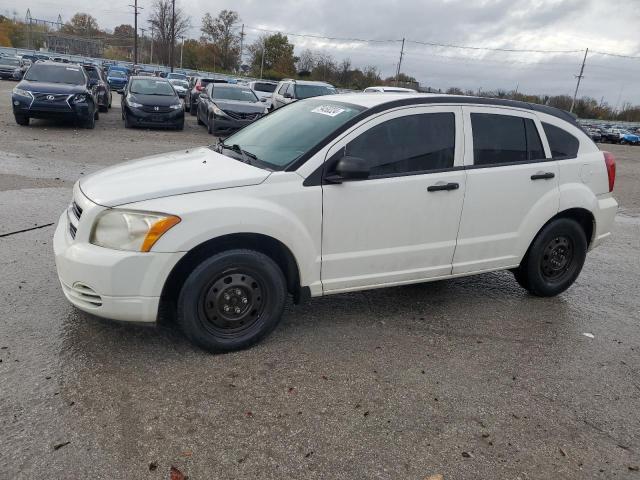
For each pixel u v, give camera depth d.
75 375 3.43
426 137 4.32
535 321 4.79
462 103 4.53
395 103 4.24
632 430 3.34
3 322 4.00
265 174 3.79
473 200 4.51
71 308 4.30
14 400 3.14
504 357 4.10
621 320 4.97
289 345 4.02
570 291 5.63
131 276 3.44
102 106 22.31
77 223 3.64
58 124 16.98
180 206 3.49
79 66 17.27
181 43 87.56
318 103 4.75
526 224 4.86
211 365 3.67
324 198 3.89
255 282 3.82
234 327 3.83
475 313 4.86
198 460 2.80
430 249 4.42
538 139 4.91
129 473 2.68
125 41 108.81
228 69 92.94
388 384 3.61
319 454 2.91
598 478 2.91
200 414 3.16
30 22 98.81
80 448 2.81
